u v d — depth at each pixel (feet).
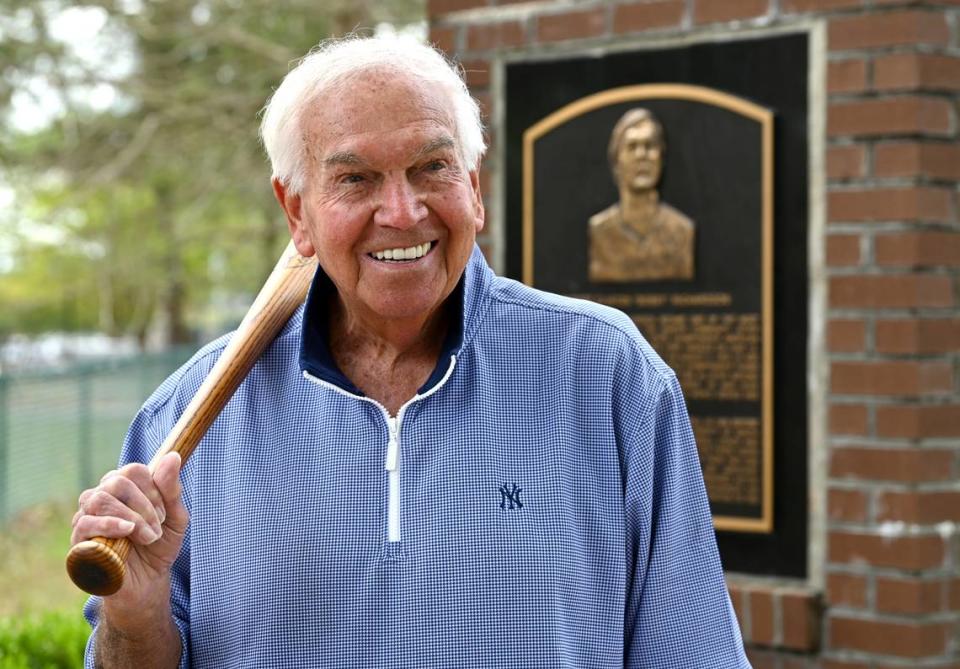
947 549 11.62
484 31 13.42
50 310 78.84
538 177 13.12
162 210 43.34
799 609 11.84
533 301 6.14
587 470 5.87
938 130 11.59
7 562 27.30
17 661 12.74
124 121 37.65
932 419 11.56
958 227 11.75
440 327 6.09
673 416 5.97
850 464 11.74
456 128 5.66
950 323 11.70
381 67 5.58
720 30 12.26
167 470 5.38
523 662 5.59
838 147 11.78
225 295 75.61
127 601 5.53
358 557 5.70
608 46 12.80
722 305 12.23
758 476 12.08
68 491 33.73
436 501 5.72
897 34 11.49
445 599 5.63
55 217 39.60
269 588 5.77
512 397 5.93
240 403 6.12
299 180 5.79
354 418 5.88
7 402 29.32
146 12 33.83
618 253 12.67
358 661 5.66
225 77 37.04
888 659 11.58
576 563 5.76
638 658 5.92
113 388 37.35
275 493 5.88
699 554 5.98
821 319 11.87
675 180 12.42
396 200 5.51
